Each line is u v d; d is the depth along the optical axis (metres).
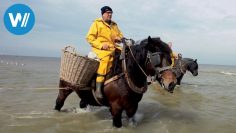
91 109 8.35
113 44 6.39
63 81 7.24
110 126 6.69
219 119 7.82
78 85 6.46
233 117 8.16
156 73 5.48
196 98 11.75
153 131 6.45
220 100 11.46
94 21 6.52
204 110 9.11
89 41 6.42
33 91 12.38
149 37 5.56
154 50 5.54
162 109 8.84
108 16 6.46
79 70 6.30
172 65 5.47
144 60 5.62
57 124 6.82
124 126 6.65
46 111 8.20
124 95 5.90
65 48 6.85
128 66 5.82
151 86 15.03
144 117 7.70
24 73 25.12
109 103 6.21
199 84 18.22
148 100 10.64
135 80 5.81
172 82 5.32
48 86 14.91
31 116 7.57
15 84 15.45
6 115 7.66
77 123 6.93
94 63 6.16
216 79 24.98
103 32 6.39
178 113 8.34
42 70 32.25
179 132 6.49
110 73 6.12
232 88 16.20
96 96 6.31
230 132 6.62
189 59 14.38
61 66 7.05
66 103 9.56
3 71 26.55
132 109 6.14
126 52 5.96
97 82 6.18
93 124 6.85
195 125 7.08
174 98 11.48
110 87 6.04
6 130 6.32
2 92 11.94
